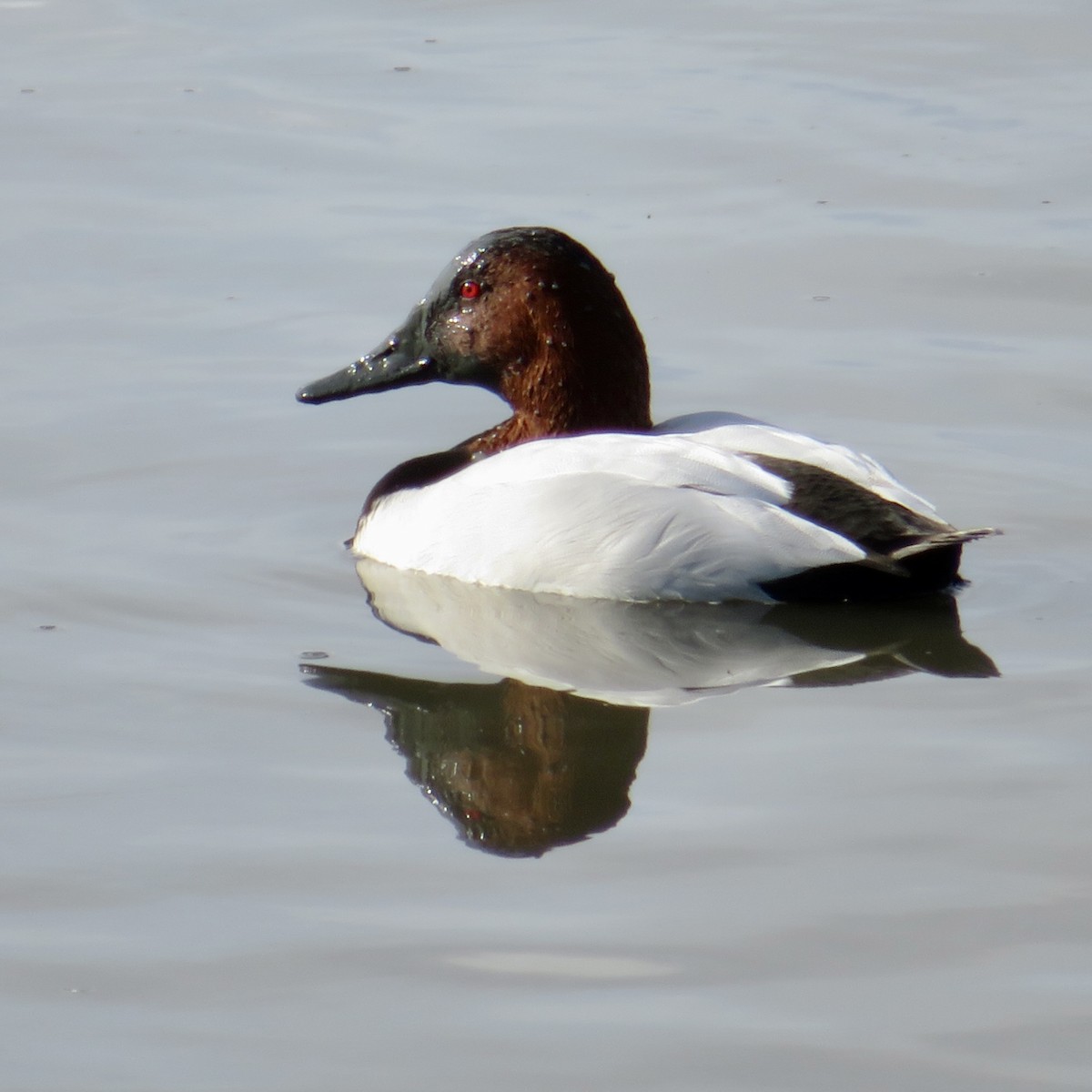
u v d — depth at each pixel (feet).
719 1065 22.21
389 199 58.54
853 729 30.63
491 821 28.04
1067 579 37.06
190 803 28.71
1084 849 26.48
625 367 38.78
